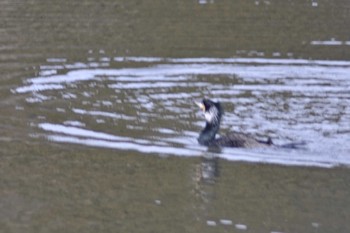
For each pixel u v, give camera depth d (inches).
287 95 771.4
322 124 693.9
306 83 810.2
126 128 670.5
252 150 629.6
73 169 584.7
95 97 751.1
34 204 527.2
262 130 676.7
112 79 808.9
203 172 584.7
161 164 599.5
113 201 533.6
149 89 781.9
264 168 594.6
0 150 615.8
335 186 564.1
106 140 642.8
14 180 563.5
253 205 532.4
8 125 669.3
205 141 641.0
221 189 558.9
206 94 769.6
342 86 803.4
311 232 493.0
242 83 805.9
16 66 839.1
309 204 535.8
